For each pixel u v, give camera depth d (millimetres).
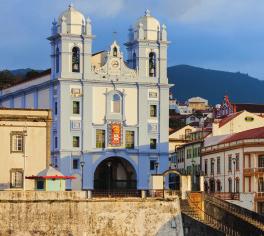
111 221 106500
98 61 141125
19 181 114375
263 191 135125
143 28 142875
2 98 161250
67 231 103875
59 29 137500
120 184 141500
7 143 114125
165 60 143375
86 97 137250
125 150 138875
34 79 147500
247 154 137875
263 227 106188
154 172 140625
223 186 146750
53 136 137750
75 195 104812
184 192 113062
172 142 181750
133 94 141000
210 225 107062
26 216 102125
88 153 136375
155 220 108812
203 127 181375
